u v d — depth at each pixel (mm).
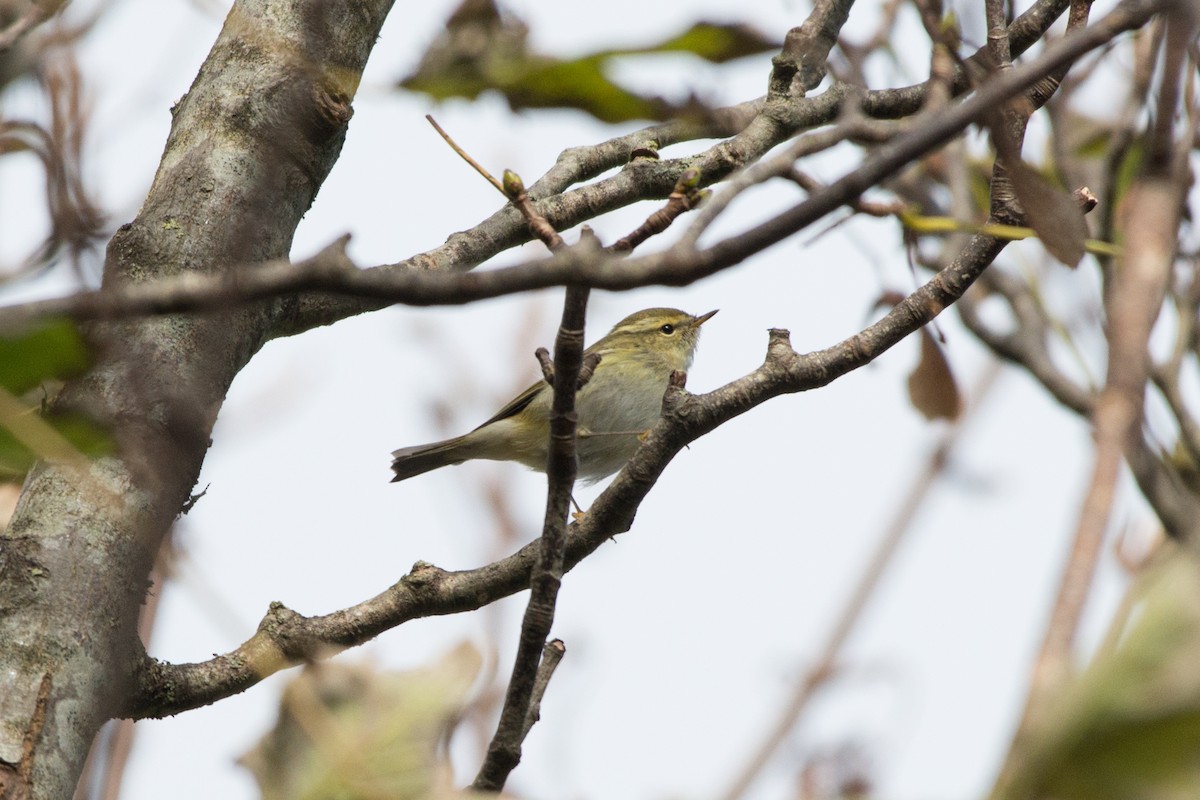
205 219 6910
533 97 3271
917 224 7082
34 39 7871
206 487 6770
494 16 3686
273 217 7086
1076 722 2363
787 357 7082
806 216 4137
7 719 5578
